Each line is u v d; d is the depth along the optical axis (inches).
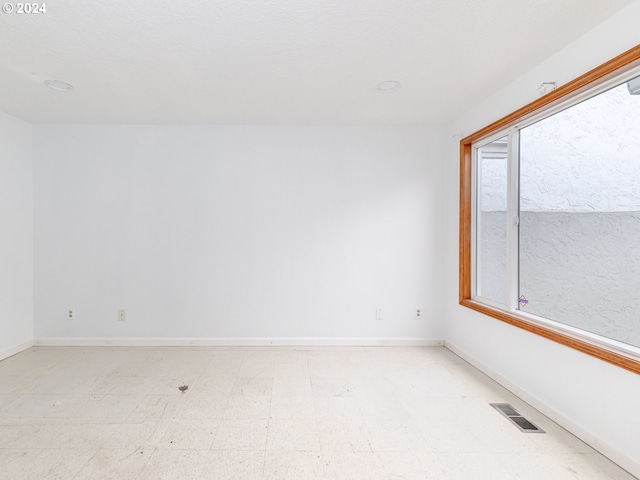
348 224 134.1
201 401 88.7
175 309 132.3
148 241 131.6
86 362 114.7
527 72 88.8
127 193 131.0
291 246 133.4
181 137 131.5
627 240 68.2
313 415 82.2
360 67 85.9
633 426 61.9
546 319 86.9
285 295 133.7
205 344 132.6
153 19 65.6
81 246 130.9
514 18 66.1
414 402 88.9
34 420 79.1
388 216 134.6
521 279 96.7
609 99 71.0
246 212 132.8
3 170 117.8
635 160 66.4
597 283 74.3
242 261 133.0
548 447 70.1
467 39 73.4
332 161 133.6
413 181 134.5
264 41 73.7
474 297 119.3
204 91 100.3
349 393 93.7
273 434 74.4
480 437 73.6
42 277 130.6
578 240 79.0
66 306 131.0
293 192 133.3
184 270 132.3
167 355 122.1
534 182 92.1
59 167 130.0
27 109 114.7
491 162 114.7
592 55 69.9
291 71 87.8
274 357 121.0
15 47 75.5
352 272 134.4
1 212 117.3
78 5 61.1
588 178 76.0
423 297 134.5
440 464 65.1
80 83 94.3
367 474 62.3
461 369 110.9
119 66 84.7
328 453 68.1
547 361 82.0
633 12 61.8
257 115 121.6
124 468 63.2
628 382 62.7
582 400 72.3
